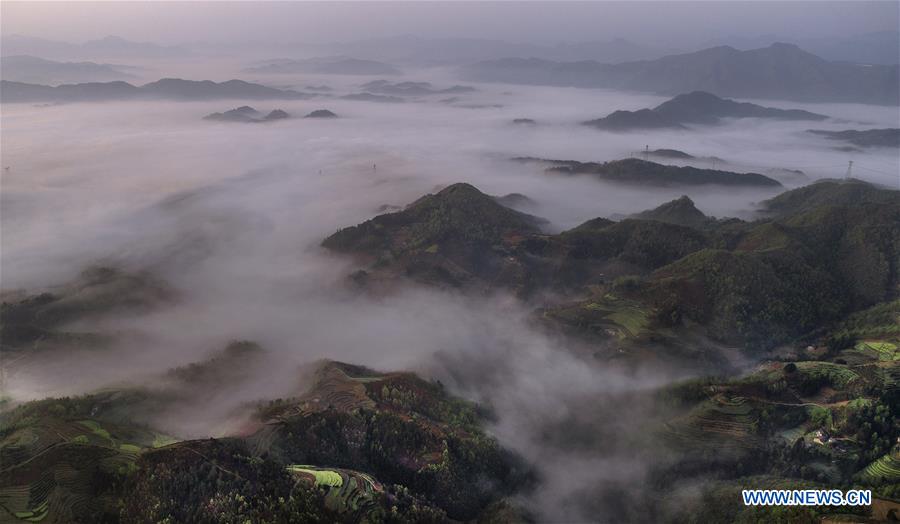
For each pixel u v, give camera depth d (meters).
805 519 105.12
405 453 130.12
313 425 131.62
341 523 107.25
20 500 108.88
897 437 131.62
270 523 102.44
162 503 106.12
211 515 103.88
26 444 122.06
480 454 132.62
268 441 126.31
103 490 113.62
